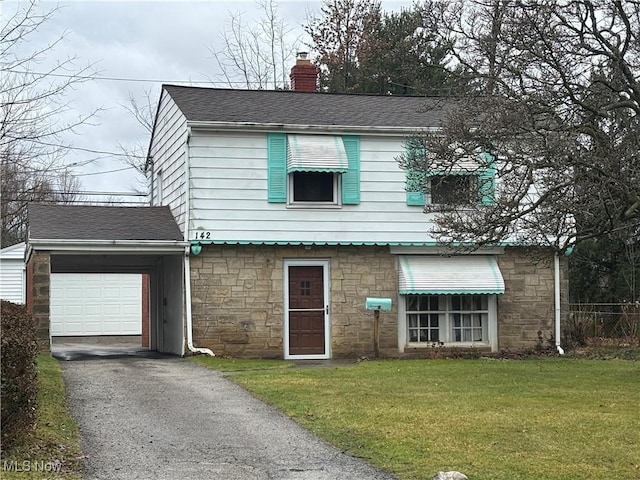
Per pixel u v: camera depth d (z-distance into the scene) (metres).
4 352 7.89
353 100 22.30
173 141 21.39
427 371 15.49
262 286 19.47
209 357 18.17
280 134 19.58
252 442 9.09
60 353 24.11
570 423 10.00
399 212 20.06
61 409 10.59
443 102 19.30
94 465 7.95
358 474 7.75
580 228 14.63
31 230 18.89
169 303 22.08
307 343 19.67
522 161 13.37
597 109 13.10
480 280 19.95
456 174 17.94
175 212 20.98
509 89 13.63
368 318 20.02
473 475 7.63
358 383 13.46
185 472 7.78
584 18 13.59
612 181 12.34
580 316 21.84
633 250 28.25
